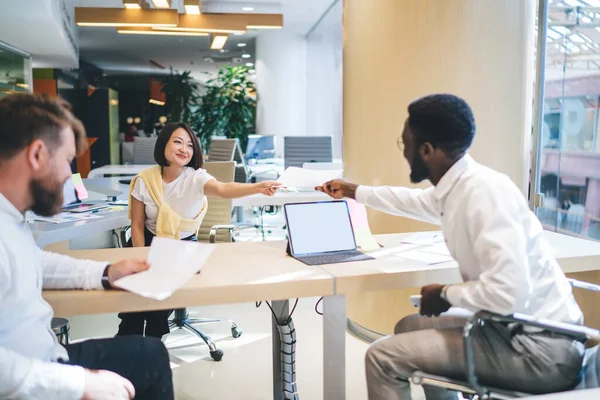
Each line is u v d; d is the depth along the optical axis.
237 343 3.54
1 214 1.49
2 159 1.48
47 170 1.51
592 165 3.94
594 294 2.68
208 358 3.30
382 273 1.99
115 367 1.79
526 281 1.58
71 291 1.77
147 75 19.28
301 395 2.81
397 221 3.36
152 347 1.87
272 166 8.47
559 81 3.74
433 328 1.95
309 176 2.50
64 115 1.56
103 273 1.79
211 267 2.06
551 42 3.67
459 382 1.74
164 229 2.95
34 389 1.39
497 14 3.04
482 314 1.63
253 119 12.50
